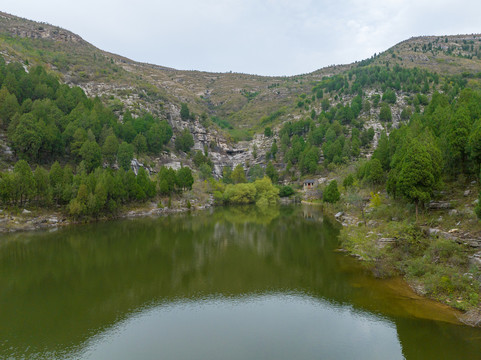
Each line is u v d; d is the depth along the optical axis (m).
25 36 191.12
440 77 191.62
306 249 40.06
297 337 18.12
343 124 153.62
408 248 29.31
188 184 98.12
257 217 75.38
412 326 18.64
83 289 26.45
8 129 72.94
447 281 22.17
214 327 19.55
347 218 56.50
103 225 61.25
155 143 122.94
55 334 18.88
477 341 16.88
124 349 17.09
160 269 32.12
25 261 35.41
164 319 20.77
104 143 93.69
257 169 142.00
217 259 36.00
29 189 55.84
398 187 33.62
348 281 26.92
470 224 26.38
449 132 38.03
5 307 22.83
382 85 176.00
